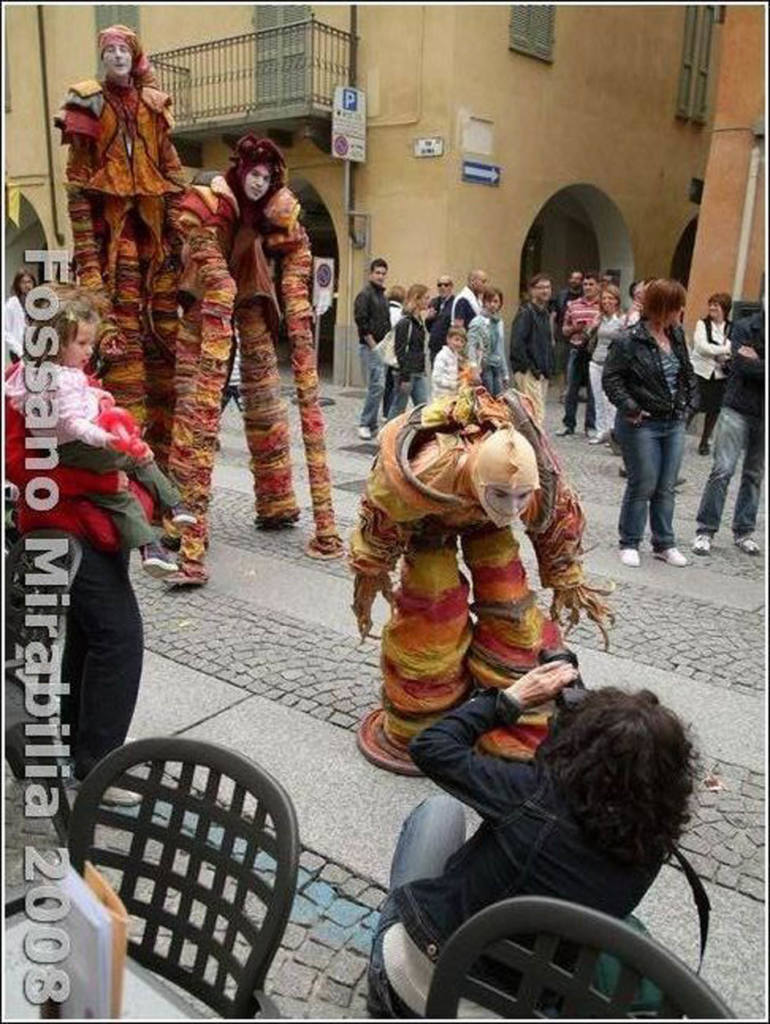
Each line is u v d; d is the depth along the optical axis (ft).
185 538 15.79
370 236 42.98
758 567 17.99
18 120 52.95
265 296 17.34
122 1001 4.48
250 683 12.22
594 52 46.06
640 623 14.84
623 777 5.06
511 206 43.70
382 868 8.66
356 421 33.27
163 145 17.30
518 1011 4.57
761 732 11.43
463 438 8.90
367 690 12.11
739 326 17.90
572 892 5.28
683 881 8.66
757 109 33.32
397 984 5.91
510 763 5.93
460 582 10.09
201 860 5.65
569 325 31.60
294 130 43.86
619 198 49.93
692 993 4.09
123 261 17.47
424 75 39.86
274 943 5.16
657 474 17.54
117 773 5.85
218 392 15.83
